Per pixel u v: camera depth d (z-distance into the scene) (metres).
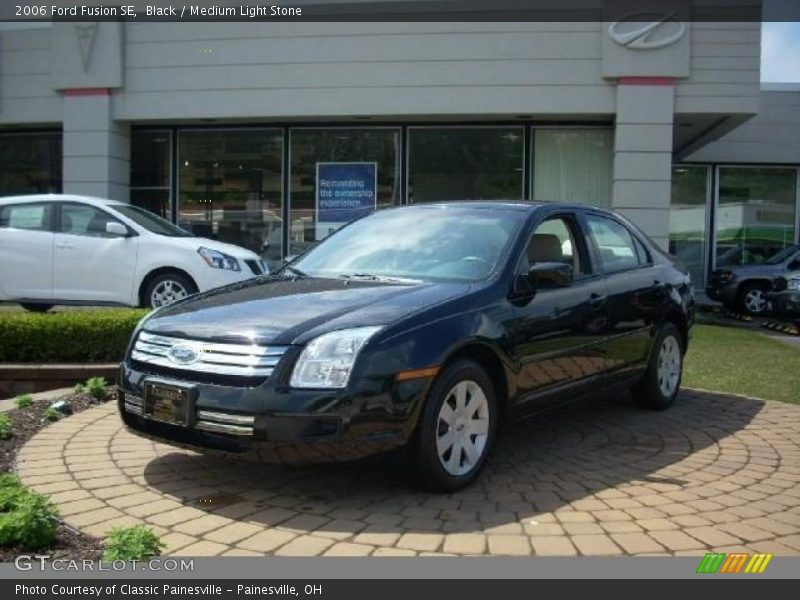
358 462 4.00
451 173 14.94
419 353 4.07
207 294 4.97
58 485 4.40
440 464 4.21
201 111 14.28
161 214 15.68
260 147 15.34
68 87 14.68
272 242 15.43
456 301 4.43
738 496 4.37
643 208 13.41
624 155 13.41
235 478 4.54
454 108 13.66
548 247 5.33
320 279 5.00
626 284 5.93
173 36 14.30
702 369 8.66
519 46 13.50
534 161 14.80
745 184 19.88
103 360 7.27
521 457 5.08
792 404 6.81
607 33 13.30
